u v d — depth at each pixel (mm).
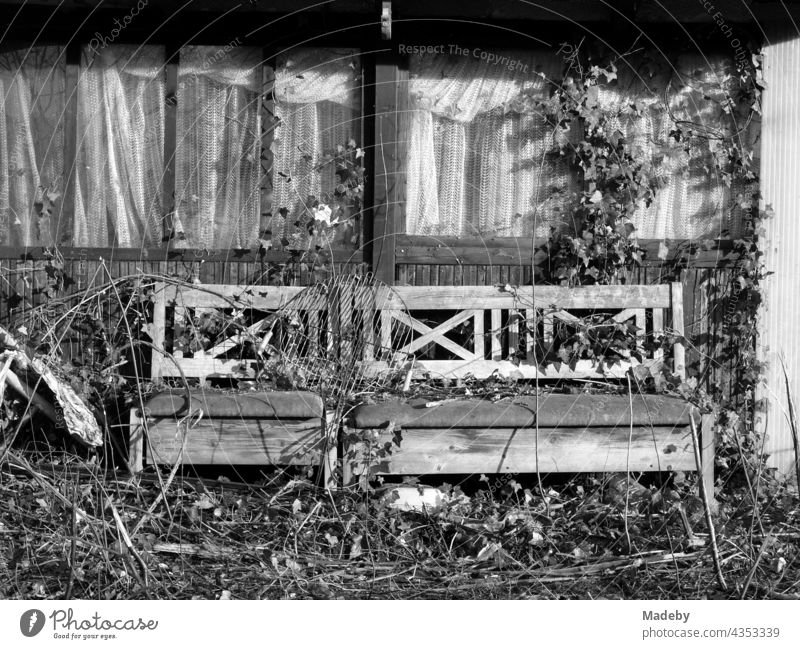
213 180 5910
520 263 5902
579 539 4711
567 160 5938
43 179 5844
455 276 5883
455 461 4891
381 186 5816
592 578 4363
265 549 4469
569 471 4980
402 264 5879
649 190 5938
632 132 5957
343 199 5887
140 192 5895
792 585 4324
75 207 5867
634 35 5867
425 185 5941
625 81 5938
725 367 5898
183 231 5891
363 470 4820
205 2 5613
